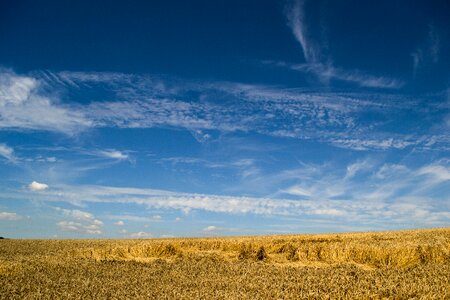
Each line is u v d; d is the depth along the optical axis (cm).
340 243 3247
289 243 3362
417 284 1791
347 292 1642
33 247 4031
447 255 2822
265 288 1764
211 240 3719
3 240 5550
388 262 2731
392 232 4912
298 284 1847
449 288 1705
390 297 1611
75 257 3036
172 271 2367
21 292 1723
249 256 3195
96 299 1568
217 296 1583
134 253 3231
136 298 1567
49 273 2244
